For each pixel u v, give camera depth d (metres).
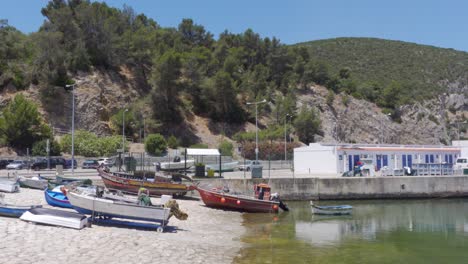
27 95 88.06
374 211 37.66
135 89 106.38
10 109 76.94
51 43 93.00
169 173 37.78
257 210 33.22
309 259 18.47
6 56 95.44
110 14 120.62
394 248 22.14
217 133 109.38
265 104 126.38
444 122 169.12
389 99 164.38
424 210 38.88
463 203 44.00
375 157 57.94
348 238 24.36
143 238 19.14
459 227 29.75
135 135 93.81
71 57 97.06
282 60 153.75
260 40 157.88
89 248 16.50
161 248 17.66
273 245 21.22
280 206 34.62
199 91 115.38
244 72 137.38
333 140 130.75
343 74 180.88
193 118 110.19
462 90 191.12
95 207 21.00
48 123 85.38
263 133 107.56
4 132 74.25
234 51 143.38
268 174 51.81
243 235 23.62
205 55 128.38
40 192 30.66
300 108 132.62
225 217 29.92
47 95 88.44
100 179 38.31
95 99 94.00
